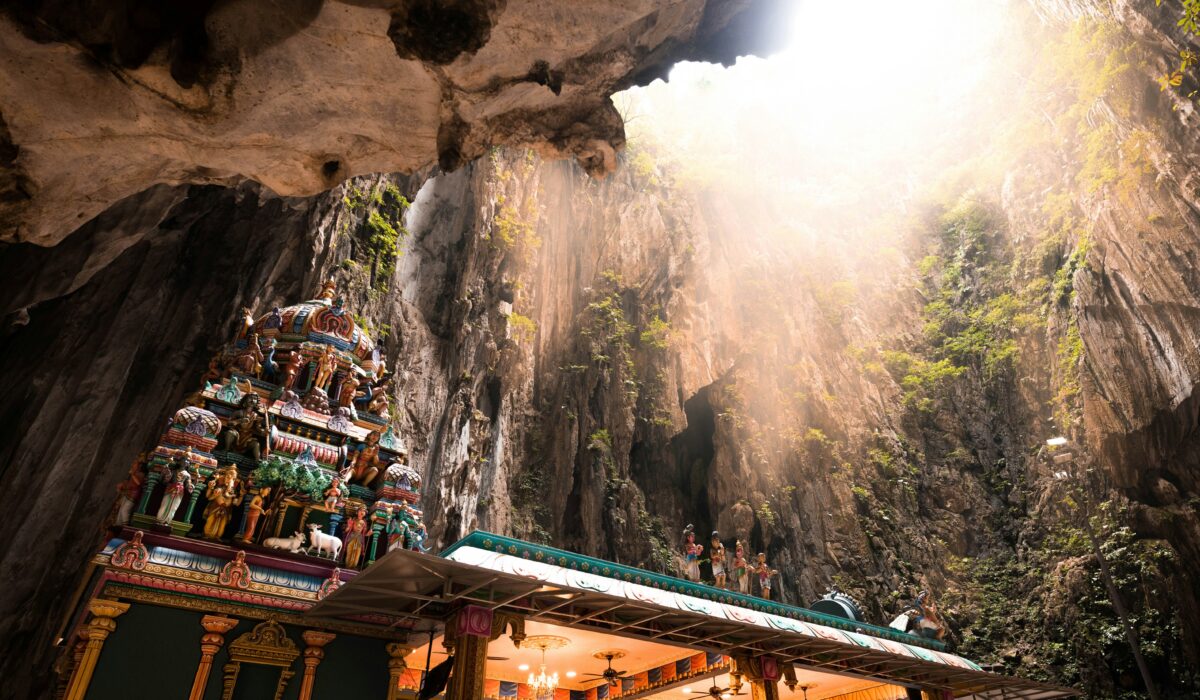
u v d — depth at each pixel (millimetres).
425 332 25000
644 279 35531
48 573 15391
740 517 31094
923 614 17109
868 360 38406
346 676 9961
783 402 35469
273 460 10859
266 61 6848
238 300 18797
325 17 6570
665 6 7789
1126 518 28016
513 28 7145
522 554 10055
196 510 10203
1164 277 28688
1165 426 28359
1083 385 30312
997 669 27484
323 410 12250
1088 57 34625
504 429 27453
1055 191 36469
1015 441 33938
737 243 39875
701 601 11273
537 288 32781
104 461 16750
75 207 8203
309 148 8156
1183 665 24500
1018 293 36312
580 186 36938
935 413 36625
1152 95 30562
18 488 15477
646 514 29875
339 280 20812
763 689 12180
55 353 16797
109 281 17875
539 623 11266
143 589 9070
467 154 8648
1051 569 29000
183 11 6383
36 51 6016
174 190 14914
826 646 12719
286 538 10484
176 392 17938
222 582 9570
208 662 9047
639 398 32688
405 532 11672
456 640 9547
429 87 7645
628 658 13883
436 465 23297
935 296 41156
